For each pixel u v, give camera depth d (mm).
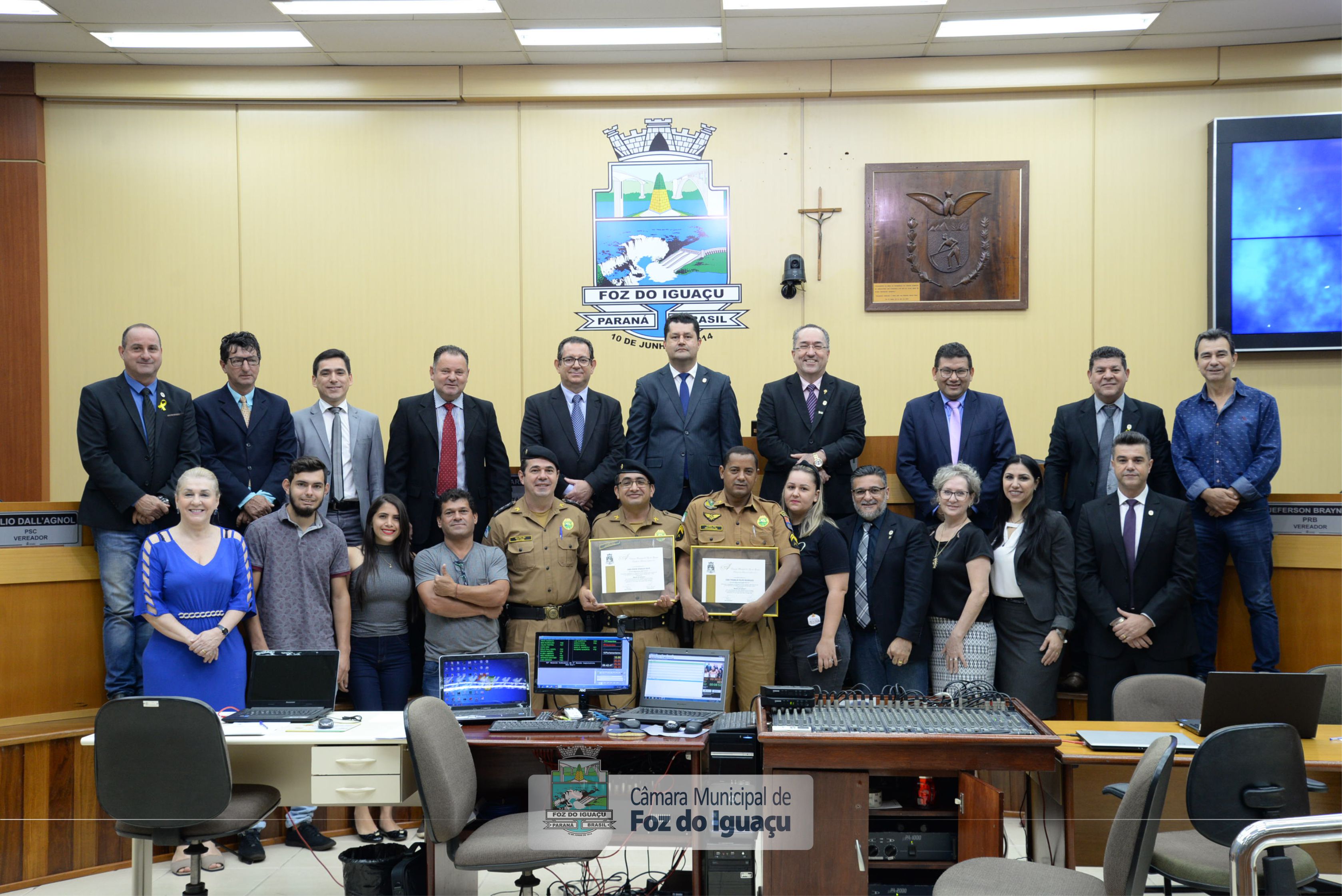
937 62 6324
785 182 6477
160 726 3221
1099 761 3174
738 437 4801
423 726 3096
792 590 4297
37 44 6035
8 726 4277
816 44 6133
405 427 4652
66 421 6379
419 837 4277
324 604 4254
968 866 2938
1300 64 6133
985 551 4297
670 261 6508
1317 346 6117
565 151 6523
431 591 4125
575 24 5852
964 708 3557
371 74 6430
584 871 3742
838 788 3230
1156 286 6336
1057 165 6375
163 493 4430
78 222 6402
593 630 4316
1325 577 4648
